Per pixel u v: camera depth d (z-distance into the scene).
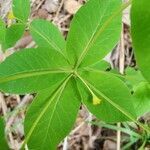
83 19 0.22
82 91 0.23
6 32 0.27
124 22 0.46
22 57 0.22
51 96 0.23
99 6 0.22
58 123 0.23
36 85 0.22
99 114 0.23
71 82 0.23
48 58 0.22
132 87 0.30
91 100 0.23
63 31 0.48
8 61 0.22
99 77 0.23
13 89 0.22
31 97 0.44
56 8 0.49
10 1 0.46
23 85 0.22
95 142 0.43
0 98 0.44
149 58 0.14
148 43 0.14
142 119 0.41
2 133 0.19
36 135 0.23
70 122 0.23
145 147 0.40
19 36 0.27
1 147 0.19
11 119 0.43
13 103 0.44
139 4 0.14
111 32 0.23
